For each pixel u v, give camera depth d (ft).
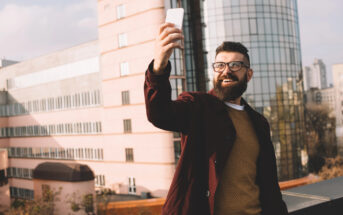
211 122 5.76
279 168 132.57
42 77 166.09
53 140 161.58
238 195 5.88
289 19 140.77
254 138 6.33
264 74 132.98
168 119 5.24
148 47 119.24
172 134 117.29
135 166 124.57
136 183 124.36
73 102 149.69
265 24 134.10
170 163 116.37
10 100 188.65
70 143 152.25
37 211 96.22
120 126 129.08
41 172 116.47
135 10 122.62
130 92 125.39
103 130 136.15
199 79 136.05
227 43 6.32
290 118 137.28
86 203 93.25
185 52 134.72
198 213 5.41
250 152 6.19
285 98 136.56
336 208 7.64
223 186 5.86
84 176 107.45
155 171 118.93
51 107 161.79
